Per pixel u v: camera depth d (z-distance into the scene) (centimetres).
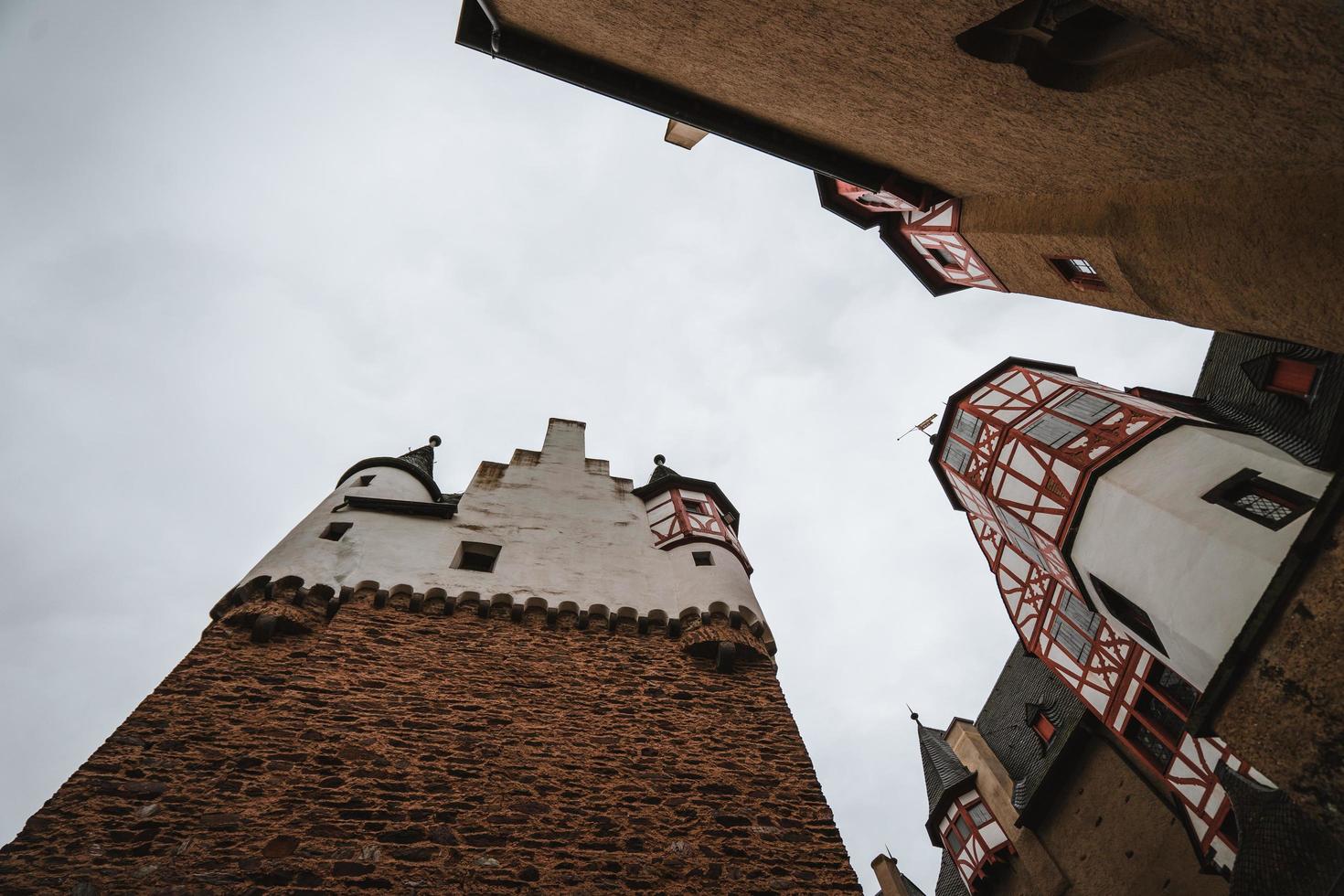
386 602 912
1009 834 1577
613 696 819
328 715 714
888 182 805
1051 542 1262
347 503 1105
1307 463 980
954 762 1878
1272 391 1197
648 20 555
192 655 766
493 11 638
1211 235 528
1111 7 347
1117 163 554
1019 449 1385
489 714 755
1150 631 1084
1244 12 306
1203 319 609
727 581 1071
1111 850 1326
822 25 481
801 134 745
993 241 838
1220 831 1105
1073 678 1396
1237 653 649
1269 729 617
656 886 586
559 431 1520
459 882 558
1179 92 405
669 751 748
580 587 1019
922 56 485
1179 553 1005
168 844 552
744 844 645
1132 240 605
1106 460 1206
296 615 842
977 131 588
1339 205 436
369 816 608
